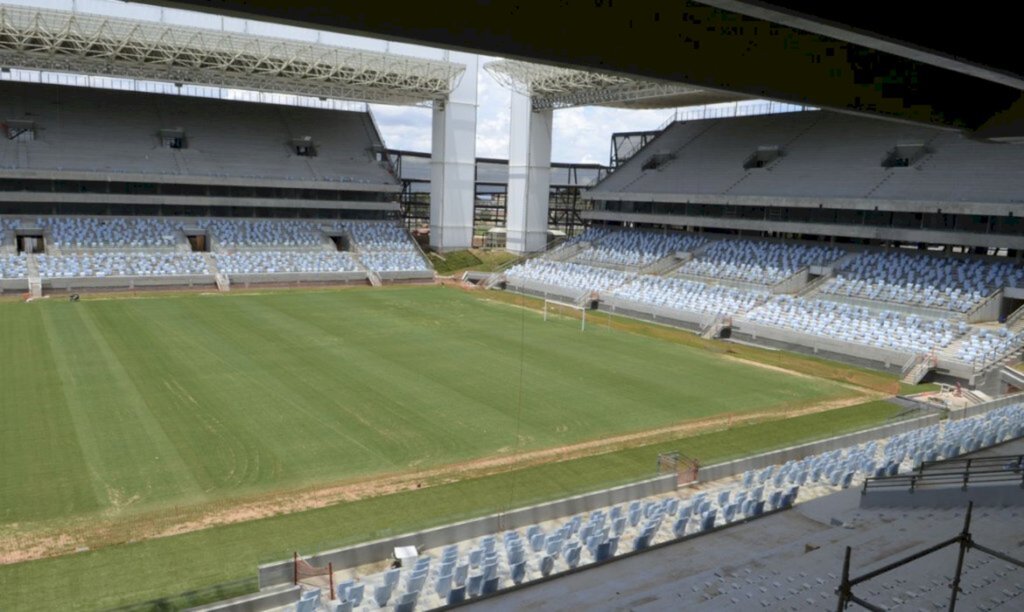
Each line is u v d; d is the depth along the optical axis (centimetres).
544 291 7244
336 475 2648
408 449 2931
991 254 5622
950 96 1828
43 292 6109
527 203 8650
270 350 4462
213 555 2044
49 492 2416
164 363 4041
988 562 1611
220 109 8556
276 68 7094
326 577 1919
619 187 8169
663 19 1376
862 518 2038
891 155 6378
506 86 8356
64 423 3048
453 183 8756
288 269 7275
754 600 1481
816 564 1644
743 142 7781
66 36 6125
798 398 3941
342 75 7444
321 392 3634
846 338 4978
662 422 3412
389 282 7606
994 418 3253
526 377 4103
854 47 1652
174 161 7550
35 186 6962
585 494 2408
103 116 7769
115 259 6694
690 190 7406
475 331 5353
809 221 6531
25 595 1811
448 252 8788
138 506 2339
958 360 4391
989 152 5856
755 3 962
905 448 2812
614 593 1592
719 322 5659
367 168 8600
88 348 4312
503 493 2533
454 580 1838
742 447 3088
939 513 1991
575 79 7462
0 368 3828
